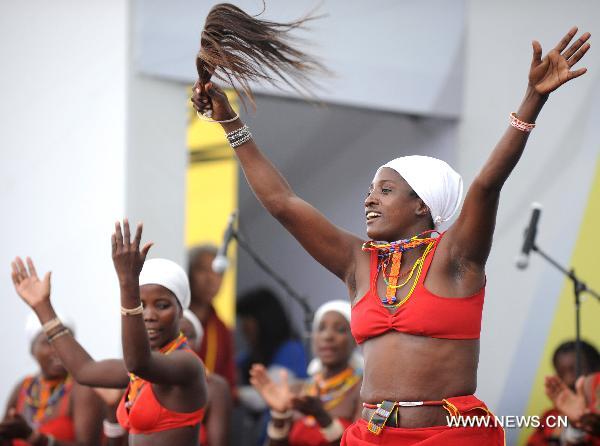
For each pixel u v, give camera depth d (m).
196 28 22.28
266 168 12.21
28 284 14.45
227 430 18.66
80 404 19.19
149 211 22.28
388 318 11.06
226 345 25.02
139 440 13.95
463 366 10.95
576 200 24.50
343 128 28.14
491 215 10.83
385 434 10.86
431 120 25.88
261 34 12.33
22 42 25.11
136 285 12.45
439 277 11.09
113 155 22.30
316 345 19.92
